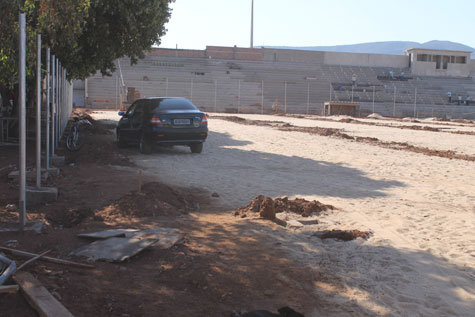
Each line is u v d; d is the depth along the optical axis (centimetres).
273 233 635
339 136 2178
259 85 6244
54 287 412
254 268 499
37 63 781
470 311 420
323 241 614
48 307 361
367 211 799
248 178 1100
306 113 5878
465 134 2666
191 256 522
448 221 736
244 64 6681
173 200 780
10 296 389
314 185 1038
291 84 6366
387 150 1712
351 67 7100
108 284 437
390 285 473
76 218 672
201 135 1470
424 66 7325
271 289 450
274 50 6969
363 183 1080
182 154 1505
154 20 1694
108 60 1883
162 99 1534
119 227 629
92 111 4241
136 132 1509
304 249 575
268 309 408
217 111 5769
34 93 1948
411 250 583
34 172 920
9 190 823
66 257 500
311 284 467
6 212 686
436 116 5969
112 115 3647
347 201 880
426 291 460
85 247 526
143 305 398
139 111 1521
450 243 617
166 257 512
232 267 497
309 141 1962
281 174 1174
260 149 1681
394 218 751
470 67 7575
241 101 5956
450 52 7375
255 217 721
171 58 6400
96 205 755
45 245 538
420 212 798
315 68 6919
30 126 2075
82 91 5362
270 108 5962
